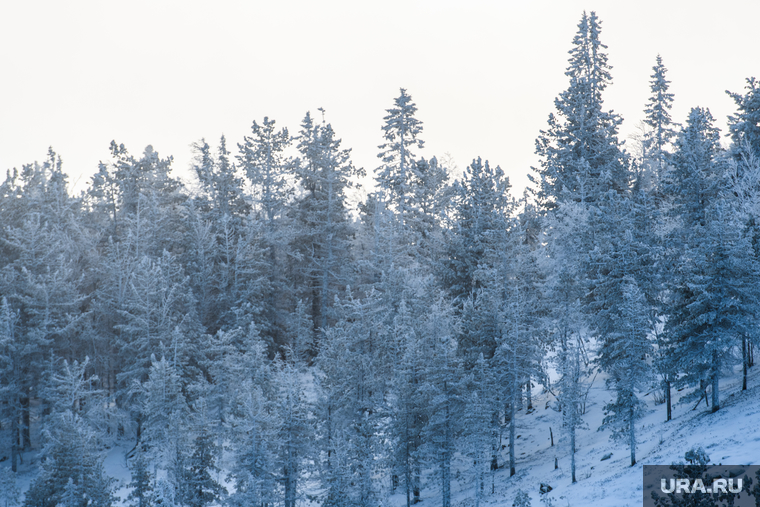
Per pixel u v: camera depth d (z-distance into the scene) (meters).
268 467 31.20
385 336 39.62
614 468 26.41
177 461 32.28
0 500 40.38
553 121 52.53
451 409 32.16
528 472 33.41
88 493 30.88
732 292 27.05
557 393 46.22
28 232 51.78
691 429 26.02
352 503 28.42
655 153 54.31
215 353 50.09
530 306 39.62
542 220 47.38
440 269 47.16
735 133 42.81
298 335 54.06
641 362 26.36
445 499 31.33
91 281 56.88
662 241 36.97
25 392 49.06
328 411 36.47
